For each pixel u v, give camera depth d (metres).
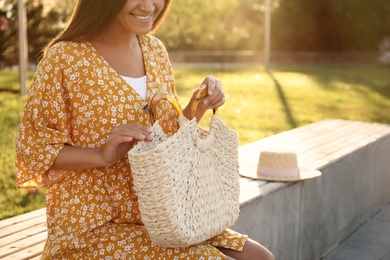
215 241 2.38
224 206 2.40
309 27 22.48
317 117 10.03
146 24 2.45
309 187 4.34
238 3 20.47
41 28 13.45
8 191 5.12
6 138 7.09
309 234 4.44
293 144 5.34
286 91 13.14
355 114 10.56
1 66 13.64
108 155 2.24
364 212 5.39
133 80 2.51
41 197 5.07
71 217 2.35
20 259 2.79
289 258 4.20
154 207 2.09
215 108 2.54
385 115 10.63
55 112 2.37
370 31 22.14
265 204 3.81
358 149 5.16
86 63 2.39
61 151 2.32
